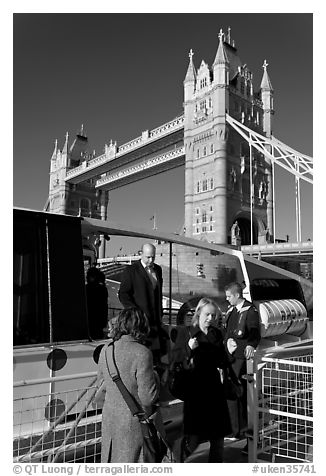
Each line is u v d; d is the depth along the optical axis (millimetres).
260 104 75938
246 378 4016
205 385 3514
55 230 4051
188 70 73625
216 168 65000
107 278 8602
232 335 4227
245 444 4430
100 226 4695
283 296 6953
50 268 3912
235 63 73000
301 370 5184
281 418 4773
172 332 5117
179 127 74625
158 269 4344
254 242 72688
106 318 5250
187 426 3504
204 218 67000
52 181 119875
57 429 3678
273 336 6465
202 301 3693
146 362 2555
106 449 2637
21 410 3271
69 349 3906
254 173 71125
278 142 69875
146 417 2586
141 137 86250
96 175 105875
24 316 3717
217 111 66062
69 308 3979
